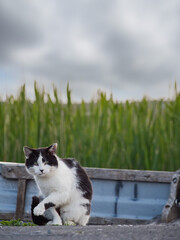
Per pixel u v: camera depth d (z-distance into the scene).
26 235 3.04
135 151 7.98
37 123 8.01
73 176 4.49
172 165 7.86
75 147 7.98
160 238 2.78
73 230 3.24
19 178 5.25
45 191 4.36
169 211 4.95
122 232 3.01
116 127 8.26
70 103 8.22
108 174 5.27
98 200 5.27
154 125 8.16
